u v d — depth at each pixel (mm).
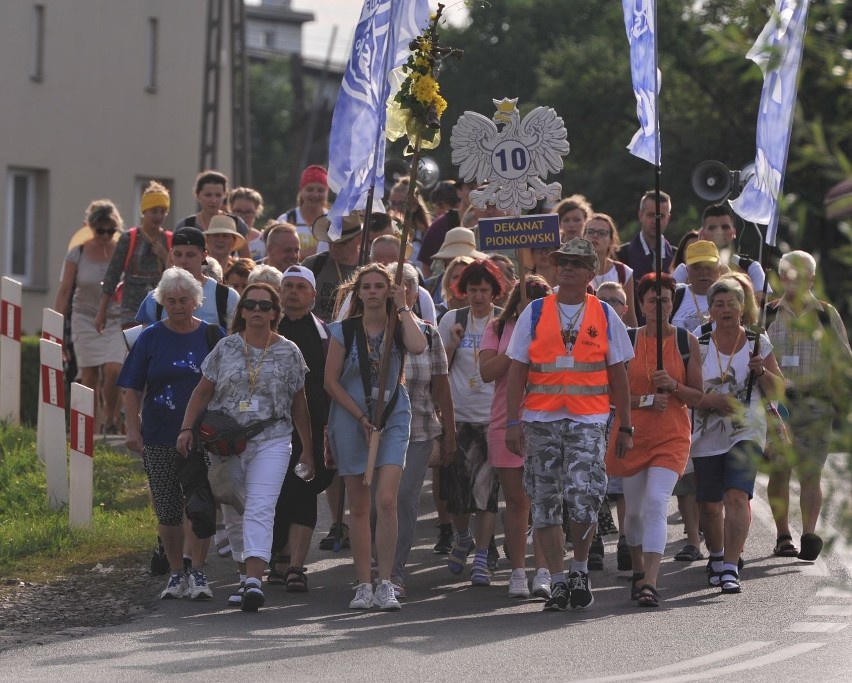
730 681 16719
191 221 34625
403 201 37938
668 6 112688
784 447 9422
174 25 84750
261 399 21875
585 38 162875
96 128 80125
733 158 116938
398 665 17766
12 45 75250
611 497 26734
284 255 29438
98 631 20297
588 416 21734
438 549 27406
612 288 27062
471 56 166000
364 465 22219
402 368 22594
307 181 35938
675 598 22922
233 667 17703
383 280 22406
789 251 9359
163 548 24156
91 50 79625
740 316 24219
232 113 90250
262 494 21766
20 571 24922
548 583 23188
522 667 17609
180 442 21969
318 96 173000
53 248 77875
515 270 31656
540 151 24953
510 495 23406
